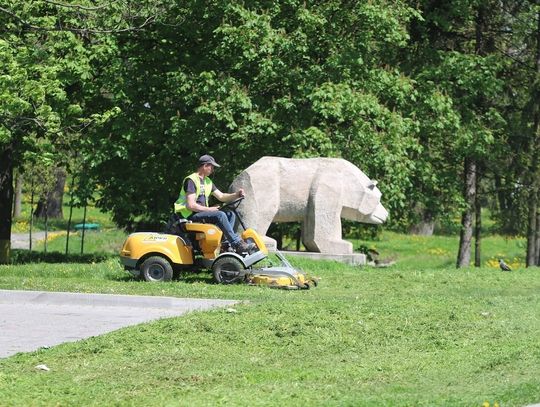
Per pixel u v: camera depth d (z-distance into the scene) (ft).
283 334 75.51
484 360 66.18
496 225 204.95
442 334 76.74
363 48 163.02
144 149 167.73
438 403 51.24
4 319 87.04
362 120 159.22
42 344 74.59
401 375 61.62
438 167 181.88
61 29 133.90
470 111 177.06
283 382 59.26
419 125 166.30
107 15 135.85
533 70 188.85
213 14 162.61
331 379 60.23
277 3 163.02
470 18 180.04
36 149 146.20
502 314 86.12
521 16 187.32
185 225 107.34
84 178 164.66
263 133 158.20
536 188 187.21
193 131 161.48
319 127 162.20
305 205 136.46
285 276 105.40
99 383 59.11
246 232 107.76
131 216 176.55
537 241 205.98
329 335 75.41
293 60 162.20
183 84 160.56
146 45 170.40
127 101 163.22
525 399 52.26
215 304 92.94
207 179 109.60
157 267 107.24
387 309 85.97
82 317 88.38
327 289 107.14
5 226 173.47
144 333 75.41
